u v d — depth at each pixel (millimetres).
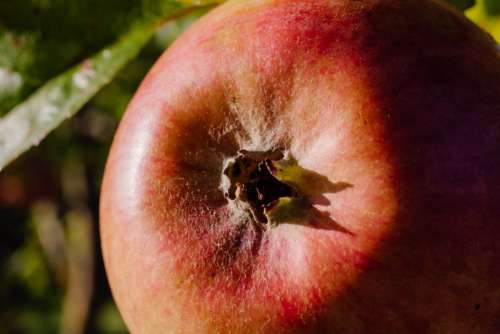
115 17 280
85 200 576
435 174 201
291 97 214
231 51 218
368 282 200
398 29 213
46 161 613
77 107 276
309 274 204
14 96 279
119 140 231
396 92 206
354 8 216
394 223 200
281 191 212
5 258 746
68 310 652
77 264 650
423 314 199
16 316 763
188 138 222
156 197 220
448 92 207
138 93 234
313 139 212
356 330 201
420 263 199
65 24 280
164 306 215
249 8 223
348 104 208
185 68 224
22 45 280
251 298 208
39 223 709
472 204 200
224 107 220
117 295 228
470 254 199
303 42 213
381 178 202
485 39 223
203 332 211
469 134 204
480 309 200
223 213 218
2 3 280
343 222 204
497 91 210
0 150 275
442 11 221
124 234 222
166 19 280
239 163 213
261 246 212
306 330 204
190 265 213
